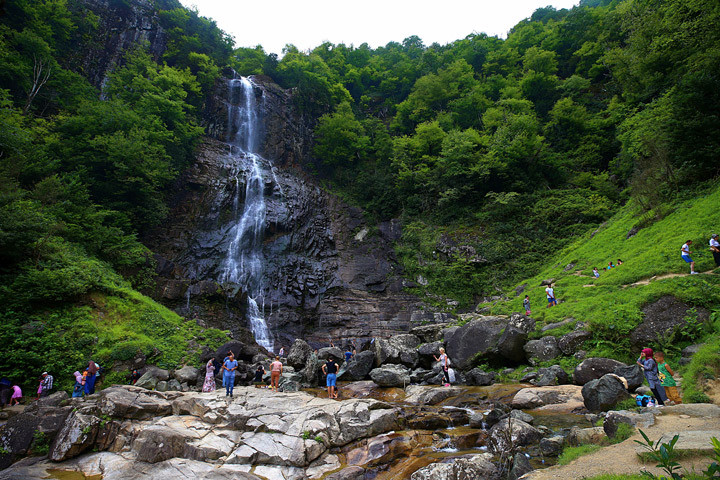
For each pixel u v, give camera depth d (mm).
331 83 52688
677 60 24859
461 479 6215
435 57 57438
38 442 9000
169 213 30984
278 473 7676
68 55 36562
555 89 44188
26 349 14062
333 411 9781
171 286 24281
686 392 7984
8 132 20297
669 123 19984
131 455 8727
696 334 11031
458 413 10008
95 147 25453
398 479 7008
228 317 25641
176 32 44344
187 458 8367
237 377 16125
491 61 53688
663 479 2941
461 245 32344
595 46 45344
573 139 38812
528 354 14656
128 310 18391
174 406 10727
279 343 26984
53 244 18547
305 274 31750
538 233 30969
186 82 38375
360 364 16500
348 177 44188
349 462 8141
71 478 7820
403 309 29562
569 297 18141
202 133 37500
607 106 39938
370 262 34312
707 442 4809
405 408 10750
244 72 50156
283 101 46906
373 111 56812
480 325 16703
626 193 29422
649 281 14734
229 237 31172
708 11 20719
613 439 5996
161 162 28266
